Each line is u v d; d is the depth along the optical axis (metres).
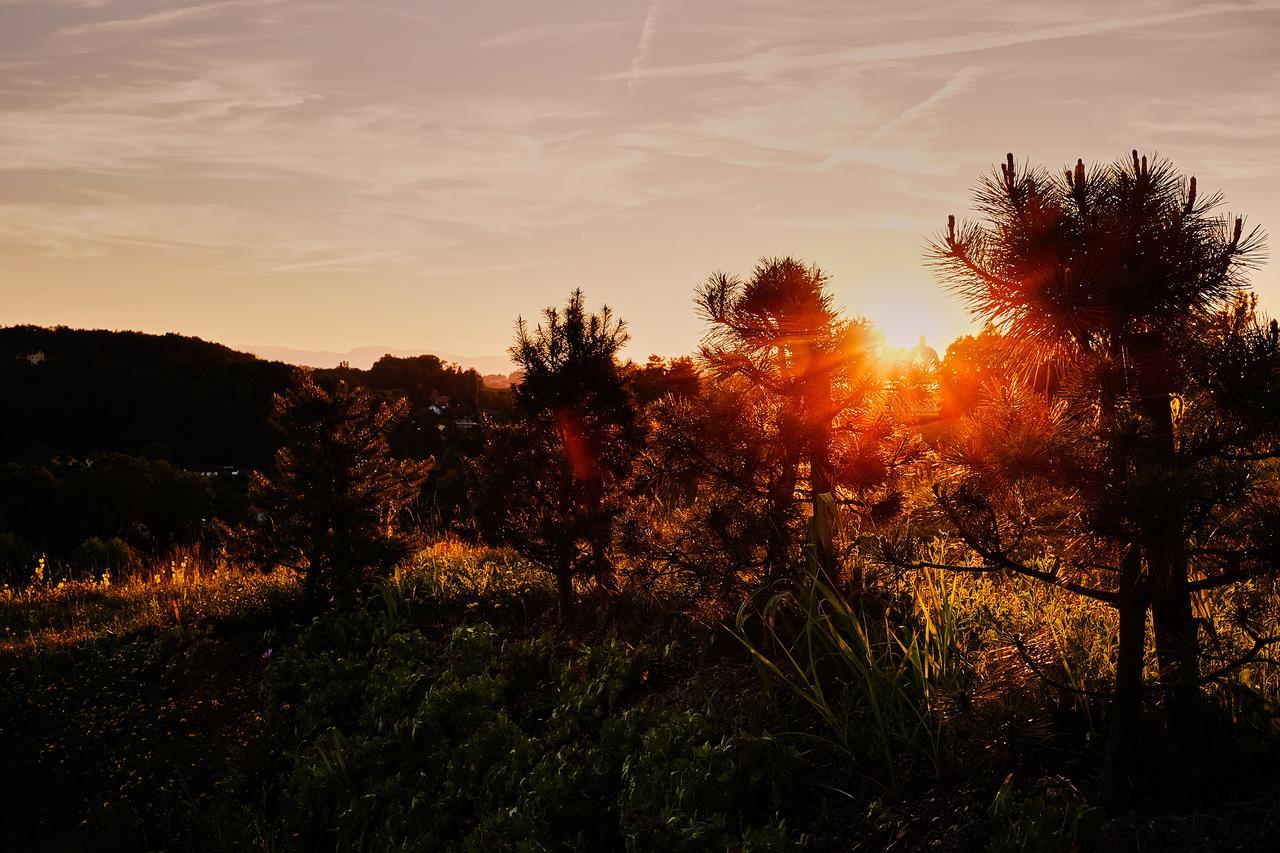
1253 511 3.47
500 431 8.44
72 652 9.76
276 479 9.81
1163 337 3.84
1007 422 3.91
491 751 6.11
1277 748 3.74
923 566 4.40
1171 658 3.84
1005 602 5.73
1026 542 4.19
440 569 10.22
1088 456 3.67
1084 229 3.89
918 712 4.76
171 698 8.43
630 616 7.62
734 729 5.27
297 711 7.53
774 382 6.23
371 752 6.54
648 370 8.38
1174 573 3.74
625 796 5.11
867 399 5.97
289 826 6.21
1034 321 3.97
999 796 3.91
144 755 7.42
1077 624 5.16
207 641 9.27
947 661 5.02
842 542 5.73
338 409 9.89
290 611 9.77
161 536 47.69
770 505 6.05
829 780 4.75
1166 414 3.77
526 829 5.02
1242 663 3.66
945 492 4.20
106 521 48.28
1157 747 3.96
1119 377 3.67
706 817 4.61
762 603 6.07
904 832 4.13
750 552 6.00
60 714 8.20
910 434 5.75
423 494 14.95
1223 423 3.58
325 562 9.78
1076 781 3.98
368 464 9.88
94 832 6.68
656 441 6.48
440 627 8.66
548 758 5.70
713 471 6.23
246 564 10.00
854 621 5.15
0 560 20.52
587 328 8.30
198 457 77.94
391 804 5.93
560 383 8.02
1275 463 3.62
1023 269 3.98
